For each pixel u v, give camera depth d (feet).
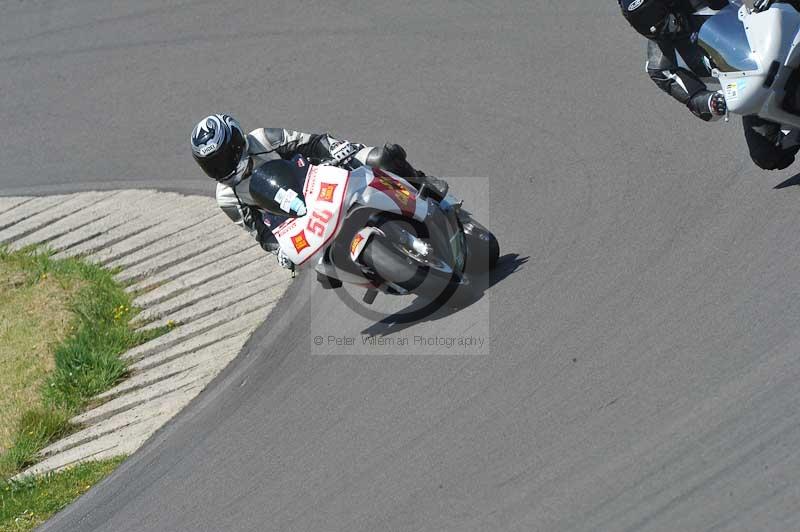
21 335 119.44
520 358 78.95
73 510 88.28
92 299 121.08
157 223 131.85
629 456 64.64
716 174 91.71
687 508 59.21
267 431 85.76
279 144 89.61
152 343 110.63
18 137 158.30
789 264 75.25
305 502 74.08
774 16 77.82
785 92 78.48
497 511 64.85
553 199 100.37
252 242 121.80
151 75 159.02
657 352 72.59
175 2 173.47
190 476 84.74
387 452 75.41
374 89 136.36
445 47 138.00
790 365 66.08
